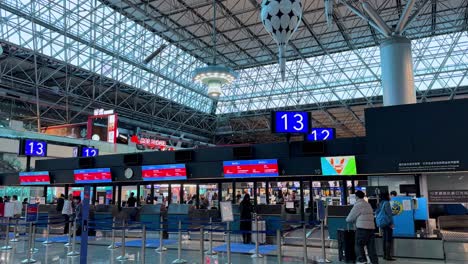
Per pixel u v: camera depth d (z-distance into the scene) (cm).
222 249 987
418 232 901
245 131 4494
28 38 2431
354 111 3934
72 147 2683
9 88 2620
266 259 835
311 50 3275
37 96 2622
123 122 3534
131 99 3556
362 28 2778
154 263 794
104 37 2792
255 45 3155
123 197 2425
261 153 1213
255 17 2594
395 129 990
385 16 2578
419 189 1077
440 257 806
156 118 3825
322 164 1092
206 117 4312
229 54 3369
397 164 974
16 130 2419
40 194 2538
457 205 1061
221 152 1288
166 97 3647
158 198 2134
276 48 3247
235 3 2372
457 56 3042
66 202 1365
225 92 4122
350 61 3388
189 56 3441
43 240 1193
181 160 1362
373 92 3425
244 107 4131
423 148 949
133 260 827
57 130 2958
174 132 4106
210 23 2648
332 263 780
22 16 2277
